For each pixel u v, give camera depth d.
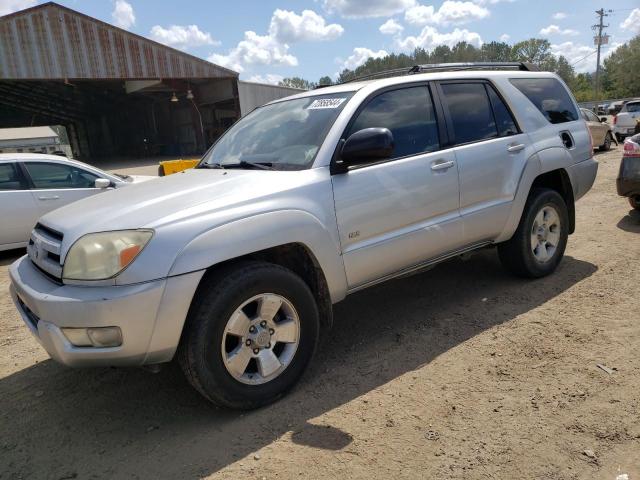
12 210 7.14
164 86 32.69
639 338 3.42
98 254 2.51
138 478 2.41
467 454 2.41
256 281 2.76
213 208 2.73
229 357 2.75
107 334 2.46
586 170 4.92
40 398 3.24
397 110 3.63
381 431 2.62
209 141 37.06
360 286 3.42
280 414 2.84
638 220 6.71
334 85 4.10
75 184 7.72
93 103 42.91
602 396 2.79
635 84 79.00
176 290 2.52
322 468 2.38
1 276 6.41
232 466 2.44
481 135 4.09
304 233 2.96
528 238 4.43
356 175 3.27
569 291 4.34
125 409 3.03
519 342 3.49
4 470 2.53
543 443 2.45
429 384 3.05
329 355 3.53
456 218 3.82
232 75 30.64
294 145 3.40
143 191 3.16
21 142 46.06
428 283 4.80
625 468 2.25
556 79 5.04
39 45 24.25
